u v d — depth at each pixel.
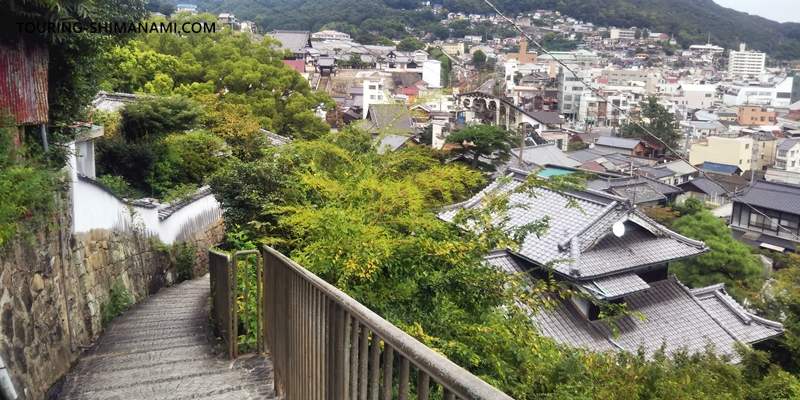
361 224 4.64
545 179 5.44
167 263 9.81
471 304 4.70
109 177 11.62
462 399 1.17
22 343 3.79
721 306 11.62
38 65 5.02
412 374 3.44
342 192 5.55
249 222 7.78
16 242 4.00
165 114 13.84
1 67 4.43
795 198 28.30
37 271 4.39
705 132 57.81
